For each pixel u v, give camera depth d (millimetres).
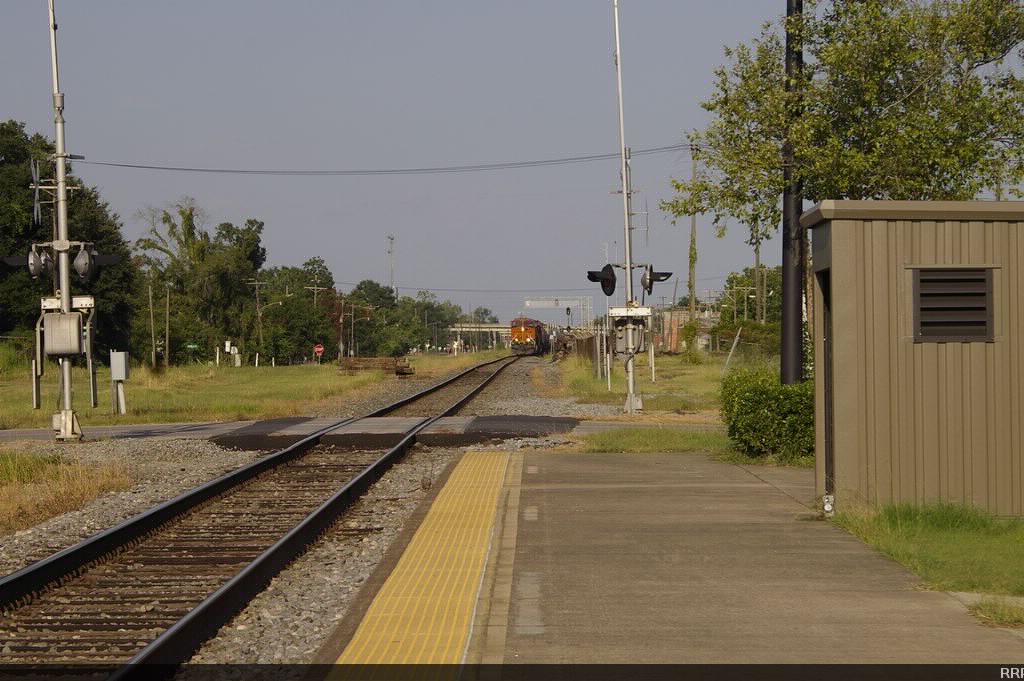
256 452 26141
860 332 13547
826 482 14414
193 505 16875
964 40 22859
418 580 10711
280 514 16562
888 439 13523
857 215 13461
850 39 23109
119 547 13555
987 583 9906
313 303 157750
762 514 14219
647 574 10695
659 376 61406
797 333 20891
